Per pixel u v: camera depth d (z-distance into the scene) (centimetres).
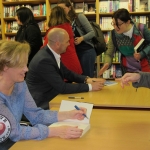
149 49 273
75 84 228
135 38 278
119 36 285
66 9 321
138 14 463
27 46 140
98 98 201
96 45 347
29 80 243
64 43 243
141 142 120
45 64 231
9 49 131
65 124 144
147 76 164
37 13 493
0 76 135
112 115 163
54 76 229
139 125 144
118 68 464
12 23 514
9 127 126
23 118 185
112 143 120
